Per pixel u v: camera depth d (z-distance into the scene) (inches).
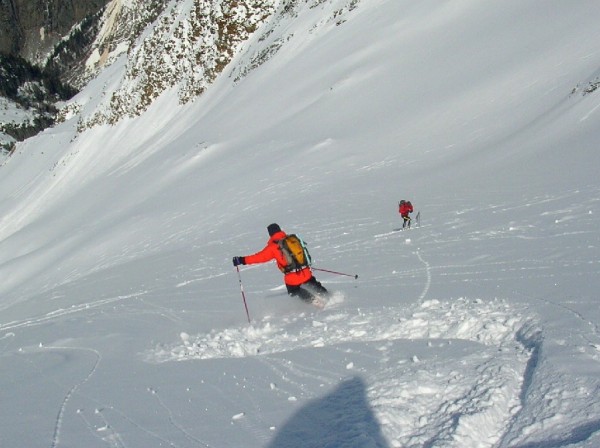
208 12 2856.8
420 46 1625.2
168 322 346.6
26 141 4146.2
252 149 1471.5
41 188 3292.3
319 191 938.1
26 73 7401.6
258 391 185.5
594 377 137.9
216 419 166.7
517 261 318.0
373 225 588.4
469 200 605.3
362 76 1617.9
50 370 255.9
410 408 148.9
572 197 494.3
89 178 3024.1
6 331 417.1
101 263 953.5
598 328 175.3
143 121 3097.9
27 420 184.9
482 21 1568.7
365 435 136.2
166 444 153.6
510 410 142.1
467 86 1277.1
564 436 117.1
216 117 2097.7
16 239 1839.3
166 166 1774.1
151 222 1092.5
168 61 3075.8
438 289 289.1
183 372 222.8
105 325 362.0
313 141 1347.2
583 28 1240.2
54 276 1017.5
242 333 279.1
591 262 283.7
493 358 173.5
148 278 573.3
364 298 302.2
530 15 1444.4
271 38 2484.0
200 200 1137.4
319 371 194.7
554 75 1112.8
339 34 2027.6
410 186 812.6
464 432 130.0
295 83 1889.8
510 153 834.8
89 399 201.0
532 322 197.9
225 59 2790.4
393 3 1987.0
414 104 1325.0
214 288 443.5
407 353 196.5
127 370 238.5
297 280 314.2
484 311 228.1
